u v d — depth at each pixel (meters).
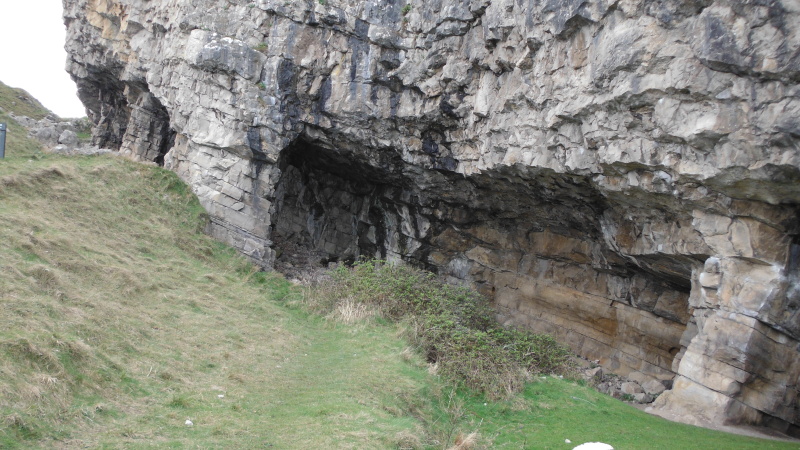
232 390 8.84
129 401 7.48
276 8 18.33
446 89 16.72
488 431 9.40
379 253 22.84
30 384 6.60
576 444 8.93
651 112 10.96
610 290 17.77
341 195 23.70
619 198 13.38
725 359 11.23
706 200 11.30
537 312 19.69
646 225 13.76
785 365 11.28
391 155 19.19
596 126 12.09
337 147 19.83
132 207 17.20
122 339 9.26
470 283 21.23
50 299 9.42
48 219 13.77
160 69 22.12
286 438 7.30
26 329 7.84
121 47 24.83
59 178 16.17
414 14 17.36
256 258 18.67
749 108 9.57
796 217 10.54
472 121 16.41
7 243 11.04
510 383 11.39
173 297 12.87
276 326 13.44
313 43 18.48
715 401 11.21
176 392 8.20
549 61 12.97
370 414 8.31
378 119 18.22
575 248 18.34
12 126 20.81
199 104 19.41
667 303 16.16
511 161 14.75
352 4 18.22
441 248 21.44
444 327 13.16
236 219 18.94
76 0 26.58
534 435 9.34
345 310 14.56
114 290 11.55
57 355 7.48
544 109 13.45
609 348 17.72
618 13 10.98
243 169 19.02
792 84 9.06
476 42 15.45
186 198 18.94
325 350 12.30
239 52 18.44
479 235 20.78
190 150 20.05
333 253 23.58
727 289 11.39
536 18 12.82
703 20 9.69
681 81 10.09
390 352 11.76
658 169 11.45
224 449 6.70
